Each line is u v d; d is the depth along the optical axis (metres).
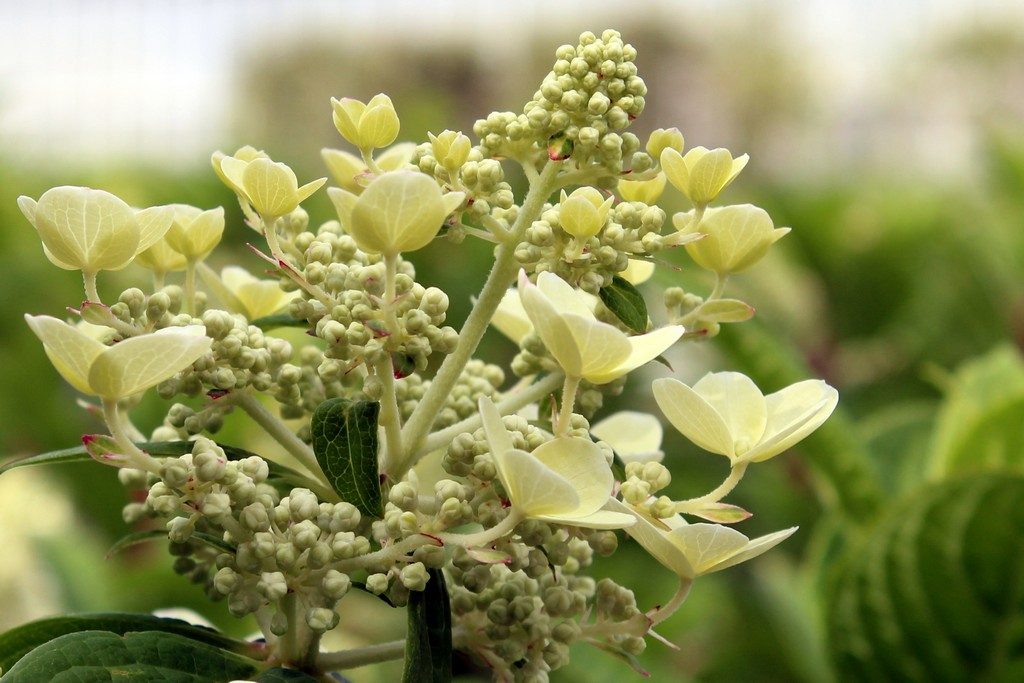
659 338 0.33
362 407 0.33
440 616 0.33
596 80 0.34
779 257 1.32
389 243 0.33
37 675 0.32
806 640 0.60
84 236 0.33
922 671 0.46
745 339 0.51
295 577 0.33
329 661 0.35
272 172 0.33
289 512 0.33
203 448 0.33
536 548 0.34
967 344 1.17
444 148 0.34
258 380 0.34
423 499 0.34
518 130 0.34
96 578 0.62
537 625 0.33
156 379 0.32
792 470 0.84
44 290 0.85
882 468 0.66
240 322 0.34
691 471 0.97
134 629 0.35
